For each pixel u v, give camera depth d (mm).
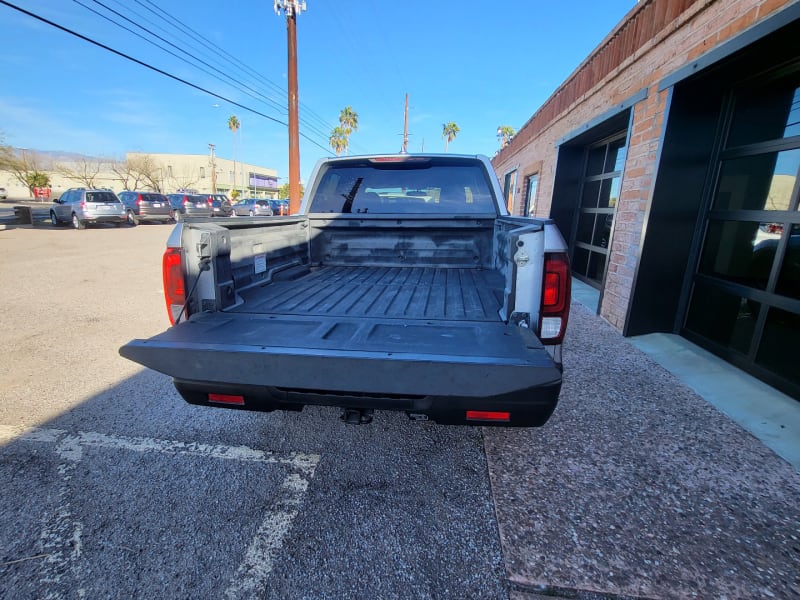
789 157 3072
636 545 1748
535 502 2002
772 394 3020
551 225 1915
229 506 1979
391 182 3572
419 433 2605
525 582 1586
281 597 1523
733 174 3619
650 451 2396
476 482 2150
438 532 1826
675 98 3680
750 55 3012
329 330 1918
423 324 1999
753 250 3367
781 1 2605
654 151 3959
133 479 2168
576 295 6195
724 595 1528
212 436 2582
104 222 17984
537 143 9094
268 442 2516
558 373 1444
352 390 1586
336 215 3584
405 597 1527
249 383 1665
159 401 3035
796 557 1693
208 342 1754
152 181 51906
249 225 2615
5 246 11836
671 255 4078
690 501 2000
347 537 1798
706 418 2748
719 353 3668
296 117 14250
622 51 4824
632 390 3133
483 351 1620
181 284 2117
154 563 1662
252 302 2438
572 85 6703
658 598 1521
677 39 3707
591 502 1998
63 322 4945
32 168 47719
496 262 3160
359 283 2971
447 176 3492
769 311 3186
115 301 5938
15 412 2859
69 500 2008
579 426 2654
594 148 6906
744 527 1846
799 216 2924
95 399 3059
